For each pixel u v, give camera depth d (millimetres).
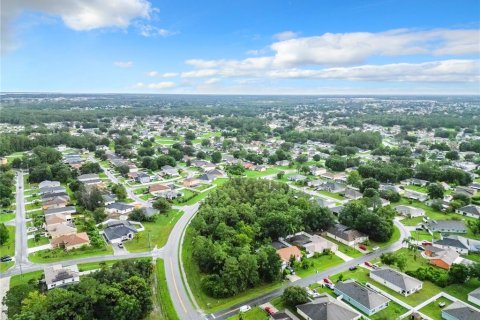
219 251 117312
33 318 80312
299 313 96750
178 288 109000
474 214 171875
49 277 108438
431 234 152125
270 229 142375
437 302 101875
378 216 147625
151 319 94438
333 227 151875
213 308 99312
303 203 164375
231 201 168000
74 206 179250
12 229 153375
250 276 108875
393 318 93438
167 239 145500
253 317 95062
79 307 88562
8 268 120062
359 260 128375
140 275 106250
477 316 89500
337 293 105688
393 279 109500
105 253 131875
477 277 109938
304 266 121312
